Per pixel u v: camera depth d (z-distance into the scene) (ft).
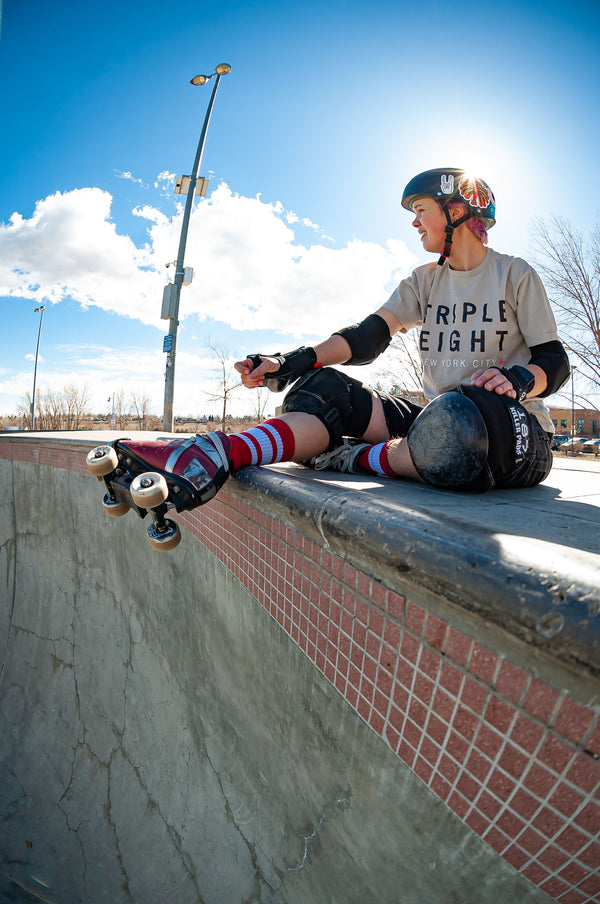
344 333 5.80
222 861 6.15
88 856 9.28
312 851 4.58
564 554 1.98
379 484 4.77
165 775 8.30
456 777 2.45
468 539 2.26
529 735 2.06
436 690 2.51
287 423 5.11
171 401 31.04
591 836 1.93
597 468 8.80
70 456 14.64
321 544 3.55
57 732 12.63
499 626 1.98
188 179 30.27
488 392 4.33
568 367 5.04
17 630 17.02
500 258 5.34
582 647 1.68
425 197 5.28
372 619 2.98
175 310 30.83
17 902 9.57
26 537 17.88
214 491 4.26
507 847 2.28
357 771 3.99
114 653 11.55
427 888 3.34
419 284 5.94
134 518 10.79
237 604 6.30
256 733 5.80
